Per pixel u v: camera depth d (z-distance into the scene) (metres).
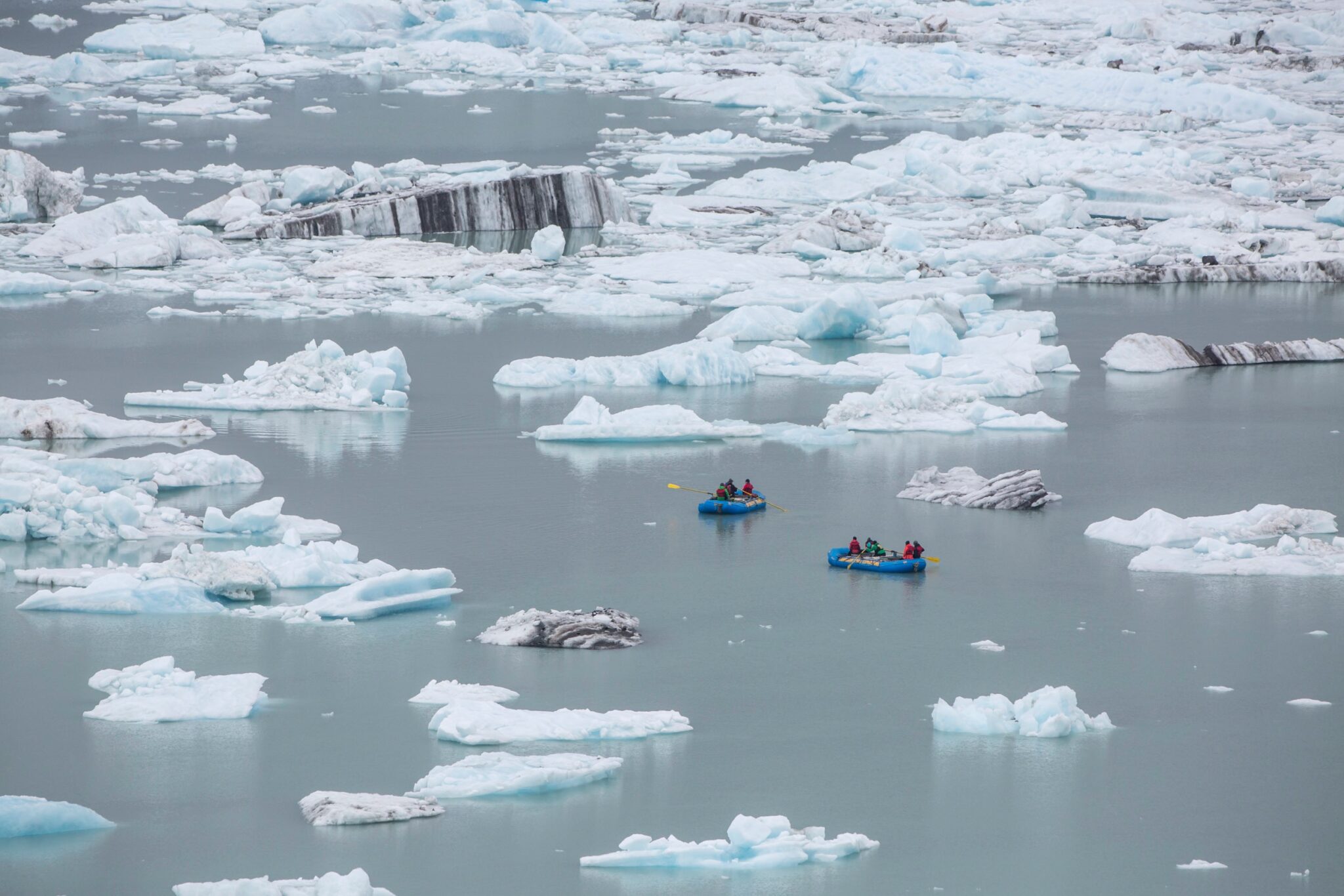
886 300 196.75
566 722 83.25
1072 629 99.94
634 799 76.31
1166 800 77.75
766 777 79.19
